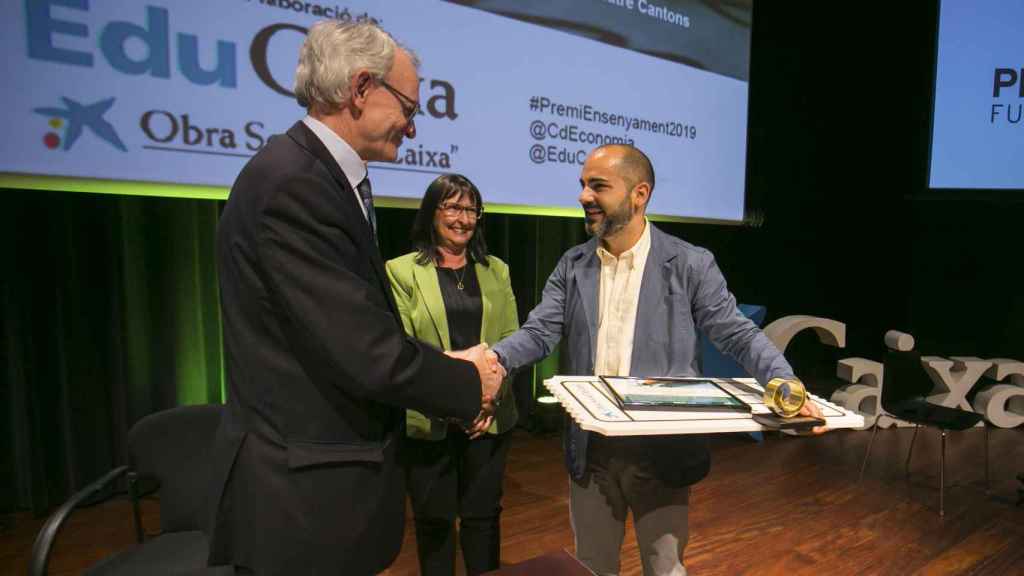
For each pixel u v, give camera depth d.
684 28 3.42
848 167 4.81
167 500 1.49
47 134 1.83
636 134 3.25
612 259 1.22
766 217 4.57
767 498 2.70
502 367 1.12
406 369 0.80
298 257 0.76
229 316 0.84
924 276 4.68
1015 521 2.48
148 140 1.99
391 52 0.84
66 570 2.02
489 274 1.77
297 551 0.83
